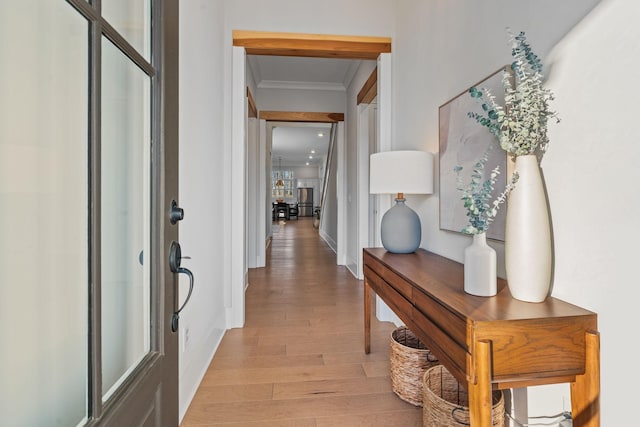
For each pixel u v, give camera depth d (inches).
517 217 43.3
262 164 209.3
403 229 83.1
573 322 37.8
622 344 36.1
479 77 64.0
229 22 110.7
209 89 88.9
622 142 35.9
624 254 35.9
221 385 75.8
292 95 209.3
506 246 45.1
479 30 63.9
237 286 110.0
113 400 27.2
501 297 45.4
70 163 26.5
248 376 79.7
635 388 34.8
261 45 111.2
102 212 30.6
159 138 34.7
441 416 53.1
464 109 68.2
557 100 44.6
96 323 26.2
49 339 26.1
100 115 26.5
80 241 26.5
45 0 24.7
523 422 51.9
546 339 37.4
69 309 26.4
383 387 75.0
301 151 516.1
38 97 24.9
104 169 30.9
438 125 81.0
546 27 46.8
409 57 101.0
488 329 36.6
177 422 38.2
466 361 38.2
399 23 109.7
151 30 34.6
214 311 93.5
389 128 114.6
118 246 33.7
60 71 25.5
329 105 212.8
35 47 24.6
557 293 44.8
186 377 68.8
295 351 92.8
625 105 35.5
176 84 38.7
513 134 44.0
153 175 34.5
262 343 98.0
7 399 23.2
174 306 37.6
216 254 96.9
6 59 22.8
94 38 25.7
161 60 35.0
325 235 344.2
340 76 196.4
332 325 112.3
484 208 46.8
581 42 40.8
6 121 22.9
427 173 80.6
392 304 66.3
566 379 38.1
